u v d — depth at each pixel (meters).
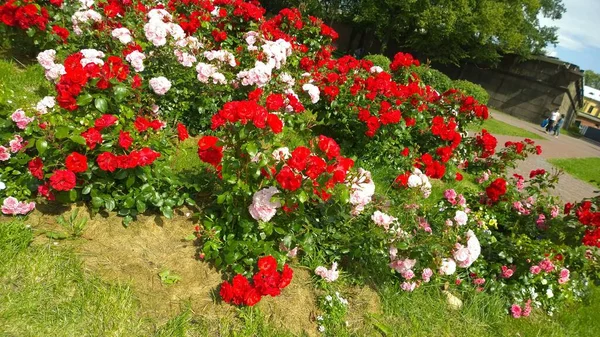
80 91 2.67
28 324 1.99
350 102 5.16
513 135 15.85
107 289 2.29
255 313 2.47
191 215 2.98
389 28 27.25
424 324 2.92
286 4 28.53
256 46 4.92
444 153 5.28
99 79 2.73
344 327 2.62
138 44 4.09
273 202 2.47
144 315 2.25
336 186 2.56
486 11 24.56
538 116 28.34
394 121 4.86
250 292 2.32
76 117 2.66
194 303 2.41
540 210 4.64
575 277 3.97
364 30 32.97
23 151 2.60
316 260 2.98
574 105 34.44
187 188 3.10
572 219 4.21
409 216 3.46
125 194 2.70
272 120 2.42
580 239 4.07
